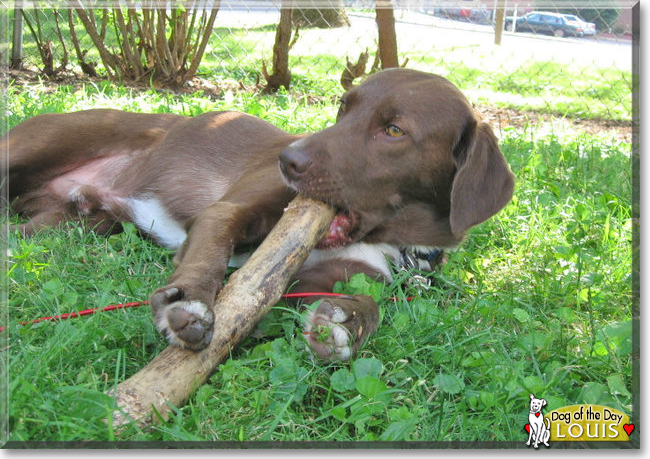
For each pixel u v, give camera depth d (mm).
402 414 1131
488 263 1591
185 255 1293
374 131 1342
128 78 3090
